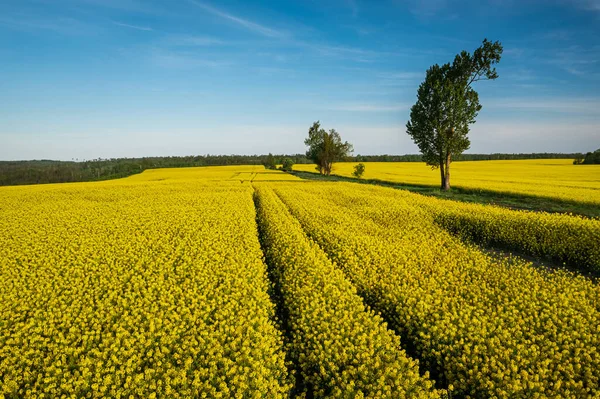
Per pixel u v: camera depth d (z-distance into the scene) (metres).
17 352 6.48
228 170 93.69
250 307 8.27
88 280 10.18
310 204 25.27
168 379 5.45
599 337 7.04
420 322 7.73
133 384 5.48
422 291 9.18
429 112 37.09
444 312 7.98
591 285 10.34
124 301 8.40
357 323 7.29
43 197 32.09
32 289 9.72
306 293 9.01
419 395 5.34
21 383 5.85
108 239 15.14
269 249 14.15
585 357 6.36
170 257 12.13
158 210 23.17
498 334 7.17
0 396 5.53
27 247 14.09
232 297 8.80
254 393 5.28
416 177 56.12
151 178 68.19
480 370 6.14
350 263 11.67
